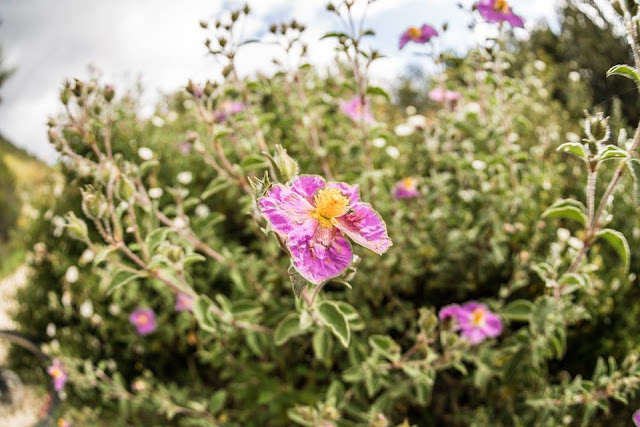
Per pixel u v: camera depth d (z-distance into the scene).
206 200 0.62
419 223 0.47
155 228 0.32
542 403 0.34
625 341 0.42
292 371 0.46
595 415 0.40
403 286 0.46
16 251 1.17
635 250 0.46
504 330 0.44
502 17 0.35
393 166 0.60
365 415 0.37
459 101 0.56
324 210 0.19
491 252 0.46
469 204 0.48
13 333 0.67
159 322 0.54
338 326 0.23
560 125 0.66
